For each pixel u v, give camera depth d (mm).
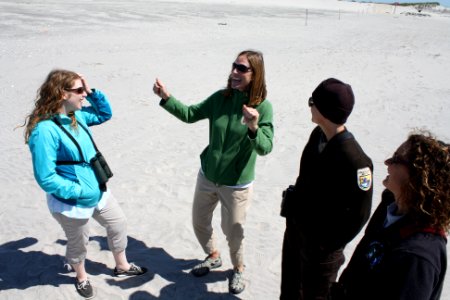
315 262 2576
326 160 2285
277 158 7047
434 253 1573
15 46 18266
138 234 4617
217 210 5219
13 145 7660
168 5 43938
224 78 13602
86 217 3160
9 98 10914
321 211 2404
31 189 5793
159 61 16297
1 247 4258
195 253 4281
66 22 26609
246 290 3697
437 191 1569
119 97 11008
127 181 6070
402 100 10812
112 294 3586
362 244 1967
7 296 3523
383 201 1963
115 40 21141
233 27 28625
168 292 3643
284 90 12008
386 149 7402
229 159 3166
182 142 7863
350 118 9266
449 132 8297
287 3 62781
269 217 5066
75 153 3004
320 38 24938
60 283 3684
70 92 2912
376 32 29344
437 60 17125
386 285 1637
